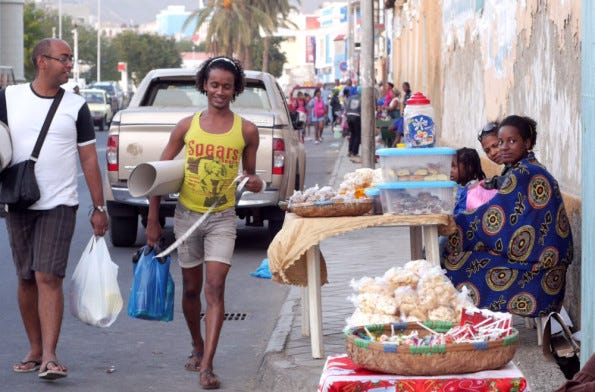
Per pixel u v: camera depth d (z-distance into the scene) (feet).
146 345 28.12
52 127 23.89
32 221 24.23
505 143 24.50
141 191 23.15
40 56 23.93
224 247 23.49
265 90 46.93
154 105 47.11
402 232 47.14
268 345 26.37
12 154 23.73
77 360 26.43
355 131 95.55
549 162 29.55
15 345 27.96
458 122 55.67
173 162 23.17
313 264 24.31
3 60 237.25
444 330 16.76
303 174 50.03
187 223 23.56
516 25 35.55
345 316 28.96
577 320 25.70
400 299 17.81
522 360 23.57
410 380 15.20
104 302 24.29
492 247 24.16
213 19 238.89
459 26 55.11
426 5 83.05
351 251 41.70
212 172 23.15
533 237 24.07
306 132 150.82
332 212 23.44
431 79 75.41
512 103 36.42
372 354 15.43
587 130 19.72
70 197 24.17
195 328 25.12
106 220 24.67
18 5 235.81
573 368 17.47
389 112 107.96
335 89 177.06
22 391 23.44
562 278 24.43
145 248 24.06
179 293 35.50
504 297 24.20
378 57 207.21
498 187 24.84
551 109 29.37
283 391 23.22
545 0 30.35
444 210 23.24
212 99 23.26
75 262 42.11
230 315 32.07
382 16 185.78
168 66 406.21
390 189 23.07
